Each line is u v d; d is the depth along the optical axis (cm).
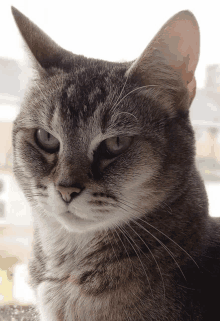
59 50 29
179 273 24
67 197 23
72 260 26
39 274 27
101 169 24
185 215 25
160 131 25
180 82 25
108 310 24
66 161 23
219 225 28
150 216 25
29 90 27
